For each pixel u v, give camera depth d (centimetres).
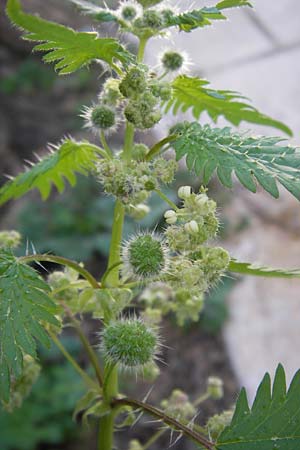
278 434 18
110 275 20
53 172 22
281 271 20
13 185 21
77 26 81
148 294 23
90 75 79
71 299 21
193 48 86
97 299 20
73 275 21
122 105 21
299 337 47
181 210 19
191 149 18
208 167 18
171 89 19
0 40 80
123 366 19
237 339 47
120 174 19
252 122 22
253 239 55
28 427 38
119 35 21
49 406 40
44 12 82
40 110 73
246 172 18
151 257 19
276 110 71
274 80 77
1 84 76
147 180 19
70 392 41
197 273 18
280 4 96
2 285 18
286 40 86
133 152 20
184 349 47
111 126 20
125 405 20
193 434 19
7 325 18
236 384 44
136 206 21
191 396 43
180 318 24
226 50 85
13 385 22
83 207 56
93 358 21
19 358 17
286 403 18
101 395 21
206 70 81
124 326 19
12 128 70
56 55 18
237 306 49
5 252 18
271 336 47
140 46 20
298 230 56
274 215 58
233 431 18
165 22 19
